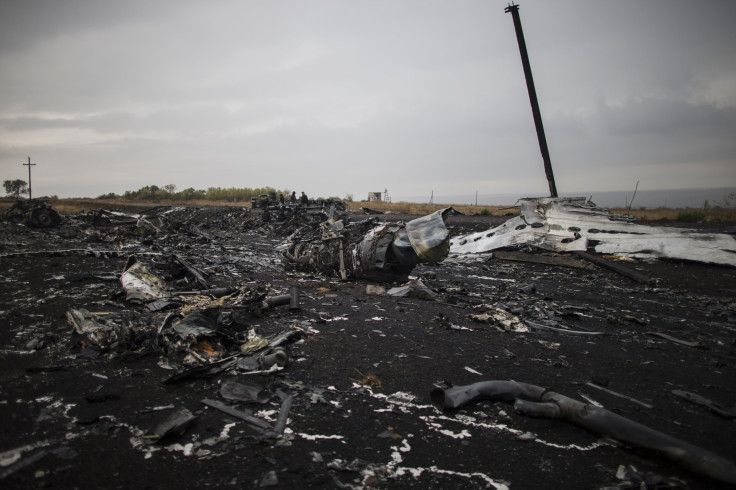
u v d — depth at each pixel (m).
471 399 4.00
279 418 3.71
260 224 23.58
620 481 3.02
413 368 4.96
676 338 6.39
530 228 16.09
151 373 4.61
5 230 18.80
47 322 6.21
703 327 7.16
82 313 6.03
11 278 9.27
